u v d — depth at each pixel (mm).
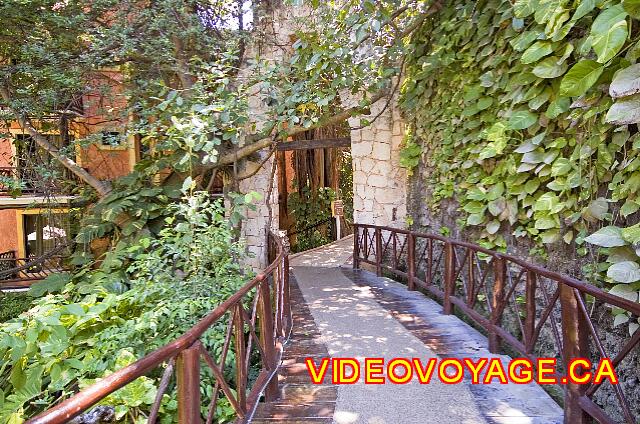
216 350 3166
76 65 5312
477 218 3924
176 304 3268
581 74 2395
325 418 2340
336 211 11461
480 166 4066
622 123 2121
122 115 5910
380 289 5438
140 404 2490
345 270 6941
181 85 6488
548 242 3037
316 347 3408
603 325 2562
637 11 2104
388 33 5750
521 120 3221
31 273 8398
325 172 11953
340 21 4840
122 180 6285
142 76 6027
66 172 7379
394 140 7148
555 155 3002
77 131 6883
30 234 8805
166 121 5719
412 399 2523
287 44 6648
